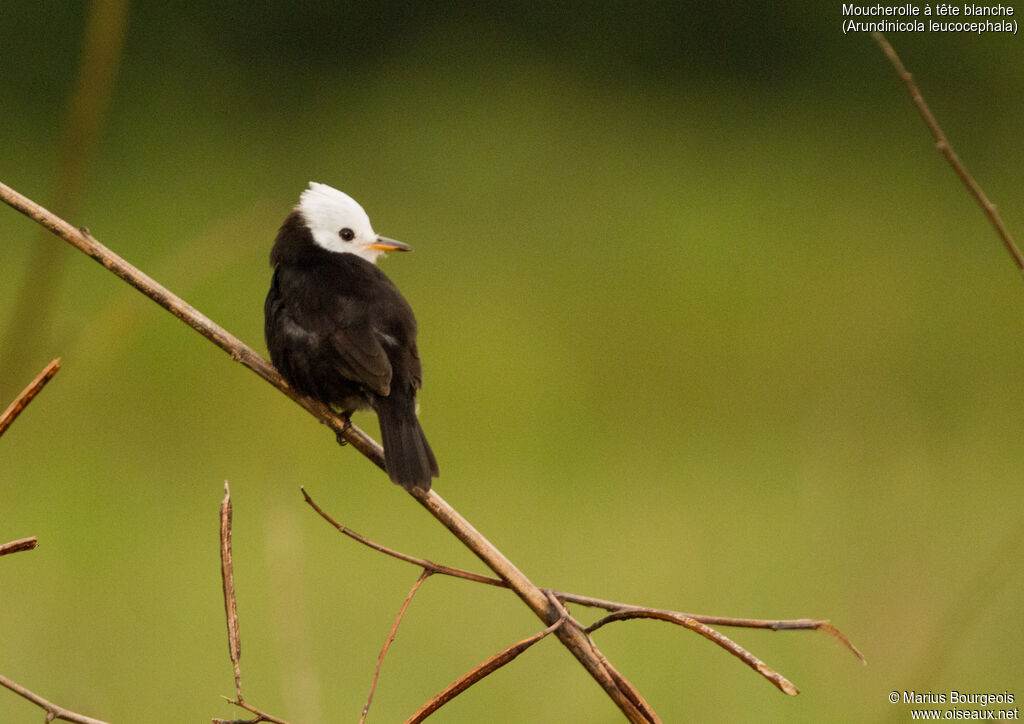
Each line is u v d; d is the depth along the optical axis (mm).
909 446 10016
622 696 3990
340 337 6230
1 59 21453
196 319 5223
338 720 8531
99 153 20312
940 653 5922
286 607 5961
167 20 22547
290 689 5832
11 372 4844
